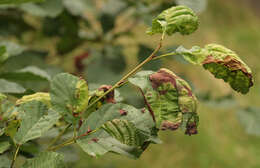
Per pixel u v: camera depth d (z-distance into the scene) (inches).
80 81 20.7
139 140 20.1
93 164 92.5
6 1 25.5
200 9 32.7
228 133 123.6
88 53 52.0
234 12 192.7
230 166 109.7
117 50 53.4
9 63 39.3
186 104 20.0
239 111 45.1
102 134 20.5
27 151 25.3
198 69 136.3
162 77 20.2
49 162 19.8
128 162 104.6
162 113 19.9
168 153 112.3
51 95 20.5
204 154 112.9
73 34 52.1
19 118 21.0
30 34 62.9
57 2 43.1
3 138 21.8
